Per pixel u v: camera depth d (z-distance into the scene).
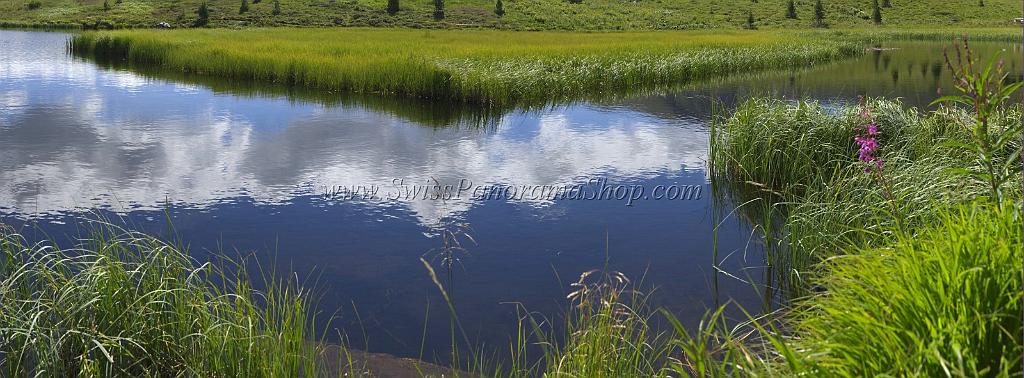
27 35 59.31
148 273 5.11
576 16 86.75
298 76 26.12
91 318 4.66
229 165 12.46
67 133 15.75
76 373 4.52
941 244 3.97
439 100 21.84
